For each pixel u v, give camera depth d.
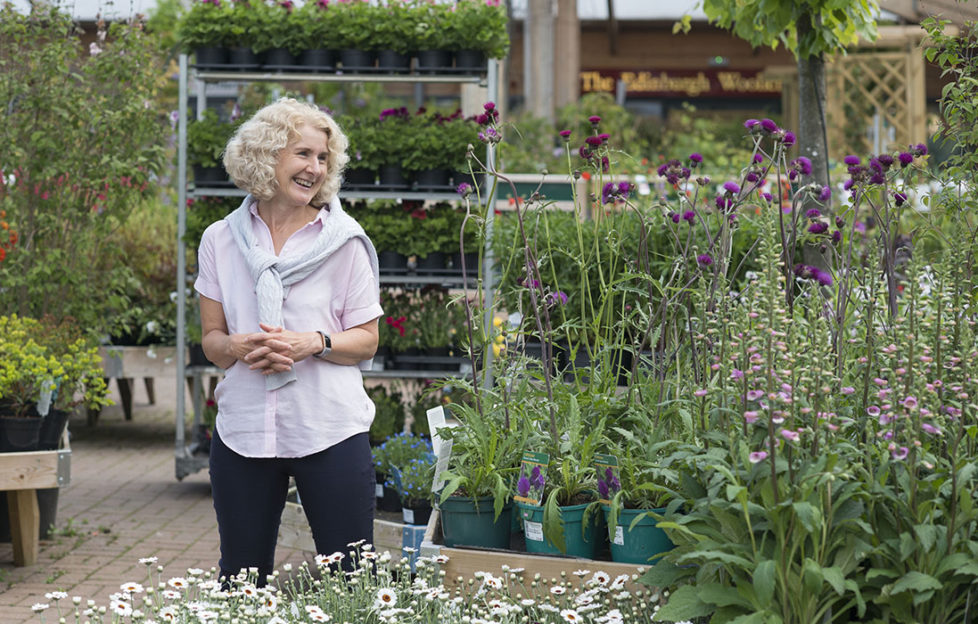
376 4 6.22
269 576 2.93
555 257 4.97
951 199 3.57
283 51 6.24
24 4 6.25
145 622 2.71
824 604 2.55
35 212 6.36
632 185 3.69
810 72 4.73
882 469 2.61
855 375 3.10
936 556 2.51
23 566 4.70
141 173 6.28
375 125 6.25
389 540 4.19
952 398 2.77
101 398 5.29
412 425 6.31
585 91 22.73
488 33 6.02
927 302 3.01
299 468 2.99
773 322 2.65
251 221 3.07
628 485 3.12
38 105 6.17
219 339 3.02
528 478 3.19
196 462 6.33
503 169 10.59
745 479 2.64
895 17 13.60
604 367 3.55
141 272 7.60
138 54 6.43
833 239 3.28
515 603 2.99
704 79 22.59
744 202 3.50
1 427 4.75
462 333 6.14
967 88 3.76
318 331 2.96
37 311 6.48
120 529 5.39
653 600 2.88
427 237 6.11
